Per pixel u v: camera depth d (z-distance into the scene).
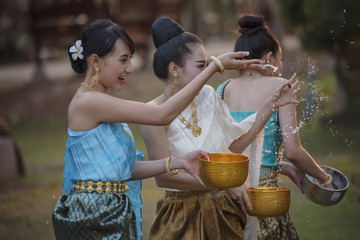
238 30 5.09
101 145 3.99
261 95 4.84
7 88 25.58
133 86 22.91
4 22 38.12
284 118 4.65
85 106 3.98
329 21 13.77
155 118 3.96
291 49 20.92
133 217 4.11
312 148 11.82
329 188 4.80
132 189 4.54
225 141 4.56
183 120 4.51
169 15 26.05
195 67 4.46
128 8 24.97
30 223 8.73
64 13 24.36
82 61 4.16
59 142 17.17
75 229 3.89
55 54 34.53
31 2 25.22
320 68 17.36
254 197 4.06
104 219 3.91
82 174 4.01
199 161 3.93
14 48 37.41
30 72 30.05
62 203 4.07
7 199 10.47
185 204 4.54
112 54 4.05
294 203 8.88
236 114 4.90
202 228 4.43
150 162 4.33
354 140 12.30
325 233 7.22
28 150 16.14
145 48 26.17
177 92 4.42
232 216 4.62
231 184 3.78
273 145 4.82
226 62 3.99
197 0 37.50
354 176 9.16
